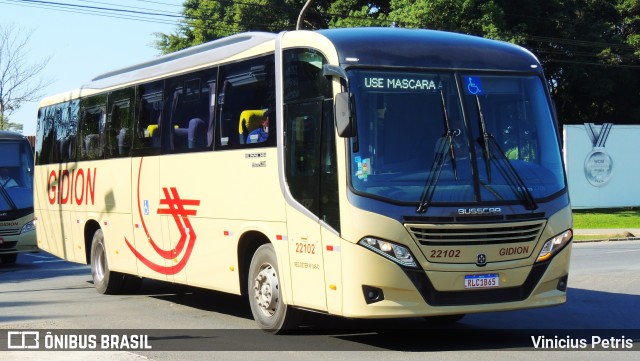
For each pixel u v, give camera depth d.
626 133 41.47
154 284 16.61
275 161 10.20
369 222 8.80
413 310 8.83
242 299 14.33
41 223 17.92
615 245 27.92
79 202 15.89
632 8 51.44
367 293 8.84
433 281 8.88
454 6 42.59
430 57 9.54
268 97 10.45
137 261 13.77
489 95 9.63
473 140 9.36
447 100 9.41
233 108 11.18
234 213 11.02
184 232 12.27
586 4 50.69
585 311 12.38
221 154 11.34
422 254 8.86
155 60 13.62
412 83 9.33
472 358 8.84
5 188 22.00
